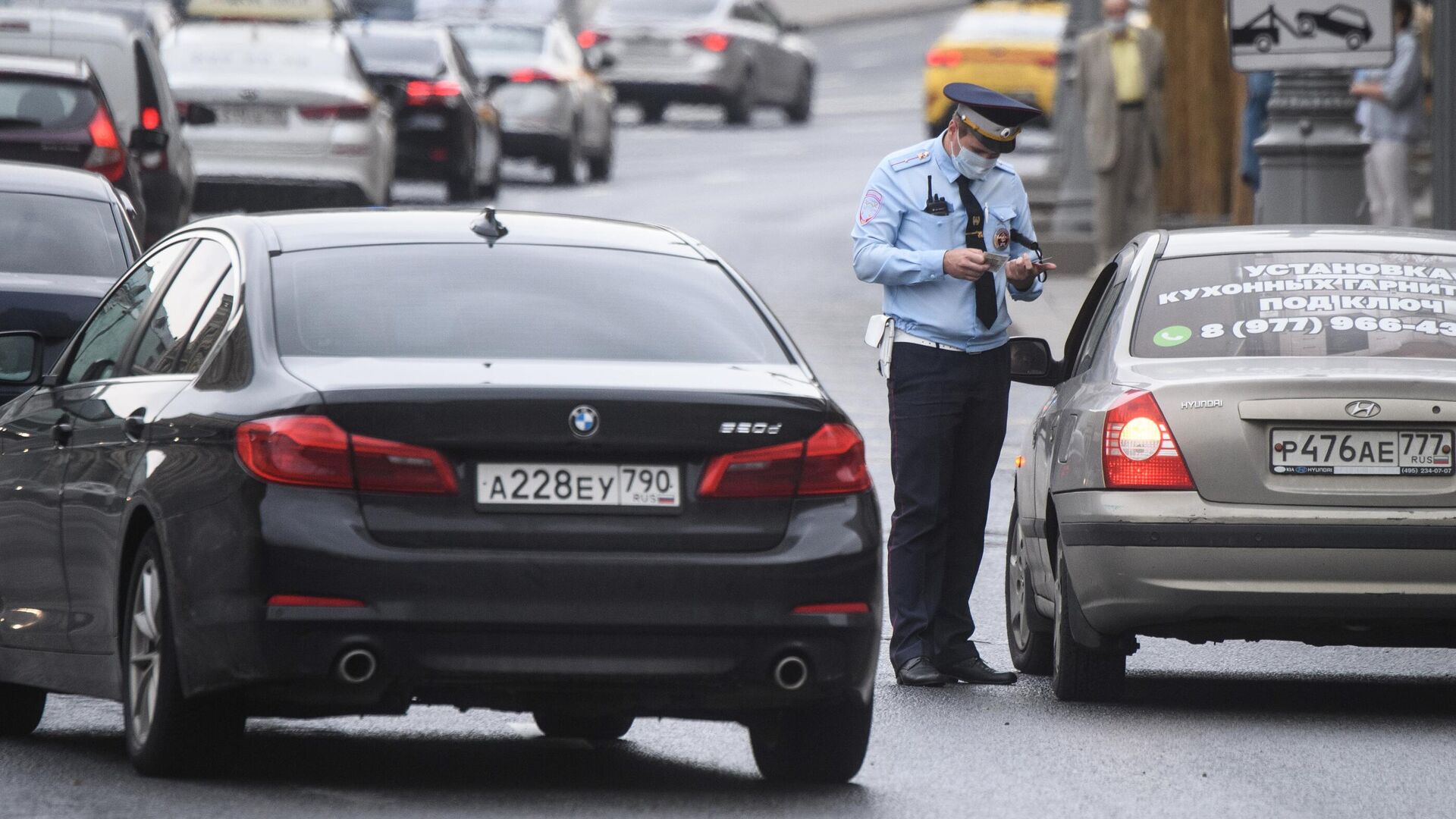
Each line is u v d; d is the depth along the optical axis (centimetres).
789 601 2777
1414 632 3425
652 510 2758
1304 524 3372
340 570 2678
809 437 2827
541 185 13762
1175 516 3397
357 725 3406
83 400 3212
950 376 3803
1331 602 3378
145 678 2923
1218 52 11200
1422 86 8712
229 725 2856
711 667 2761
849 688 2836
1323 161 6200
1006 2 15838
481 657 2708
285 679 2689
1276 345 3584
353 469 2705
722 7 18762
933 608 3831
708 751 3253
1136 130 9412
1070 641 3581
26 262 4659
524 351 2875
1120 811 2830
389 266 2995
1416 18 9338
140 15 13912
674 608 2741
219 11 13138
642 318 2973
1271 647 4241
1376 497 3381
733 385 2834
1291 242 3794
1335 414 3384
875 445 6425
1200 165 11312
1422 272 3725
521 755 3181
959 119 3822
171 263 3256
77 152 6662
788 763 2977
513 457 2736
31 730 3422
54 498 3206
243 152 9556
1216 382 3419
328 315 2898
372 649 2688
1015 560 4012
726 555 2770
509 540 2717
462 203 11712
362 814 2725
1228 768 3097
